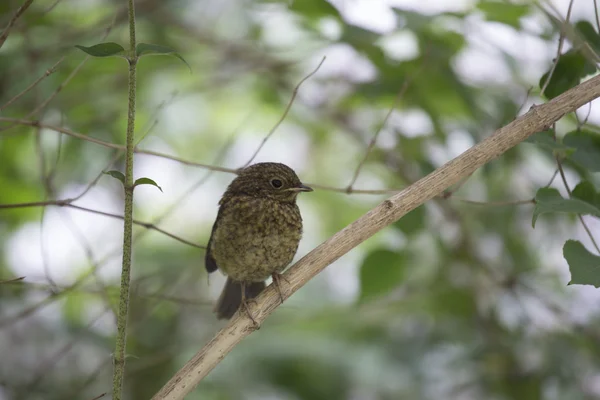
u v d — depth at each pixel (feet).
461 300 36.50
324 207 48.91
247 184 28.09
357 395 40.14
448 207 36.96
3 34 21.40
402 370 38.45
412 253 32.65
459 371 37.01
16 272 39.52
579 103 20.92
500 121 34.09
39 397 33.86
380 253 31.19
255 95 45.78
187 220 46.03
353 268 46.03
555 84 24.61
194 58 42.37
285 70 41.06
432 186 20.74
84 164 39.83
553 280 38.75
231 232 27.37
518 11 30.25
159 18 39.04
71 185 39.91
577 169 30.35
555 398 34.78
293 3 30.48
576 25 24.86
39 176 36.96
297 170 49.44
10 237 39.83
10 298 35.63
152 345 36.09
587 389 34.71
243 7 42.09
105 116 38.52
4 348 35.70
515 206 37.60
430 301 37.47
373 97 33.91
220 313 29.37
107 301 30.68
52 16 35.91
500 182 37.88
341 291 46.09
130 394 35.91
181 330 37.76
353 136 42.65
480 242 39.17
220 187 47.29
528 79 35.55
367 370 39.17
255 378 38.75
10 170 38.22
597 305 37.81
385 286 31.45
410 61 32.22
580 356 35.14
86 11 39.34
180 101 44.83
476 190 38.34
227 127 48.16
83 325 35.50
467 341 36.19
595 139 23.52
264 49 40.34
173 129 46.21
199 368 19.75
